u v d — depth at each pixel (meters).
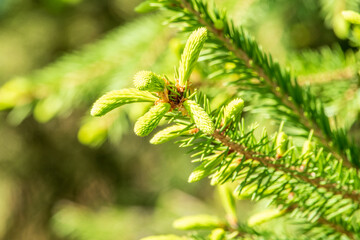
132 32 0.81
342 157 0.51
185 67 0.43
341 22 0.68
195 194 2.06
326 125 0.51
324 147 0.51
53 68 0.81
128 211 1.91
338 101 0.60
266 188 0.46
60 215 1.67
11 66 2.13
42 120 0.82
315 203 0.48
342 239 0.50
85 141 0.81
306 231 0.51
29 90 0.79
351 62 0.64
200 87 0.58
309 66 0.65
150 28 0.81
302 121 0.52
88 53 0.80
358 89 0.61
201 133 0.44
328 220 0.50
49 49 2.08
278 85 0.52
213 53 0.51
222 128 0.44
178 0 0.50
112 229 1.67
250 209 1.59
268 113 0.52
